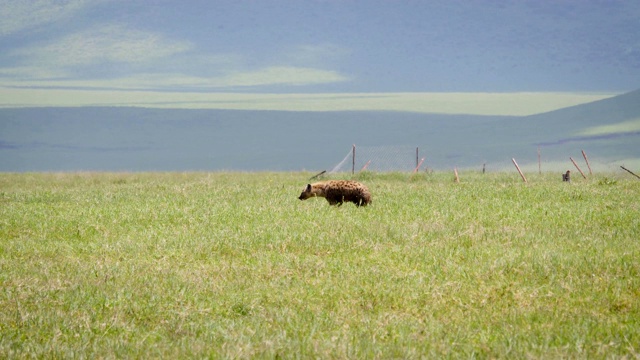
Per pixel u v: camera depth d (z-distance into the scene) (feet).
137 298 139.54
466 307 133.39
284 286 147.13
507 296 139.23
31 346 114.32
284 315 128.57
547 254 167.22
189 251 179.11
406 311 131.95
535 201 255.09
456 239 188.85
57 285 147.13
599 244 180.75
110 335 121.08
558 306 133.69
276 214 223.71
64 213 235.20
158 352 111.86
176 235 196.34
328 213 224.74
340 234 192.65
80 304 136.05
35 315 128.36
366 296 139.33
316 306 134.41
